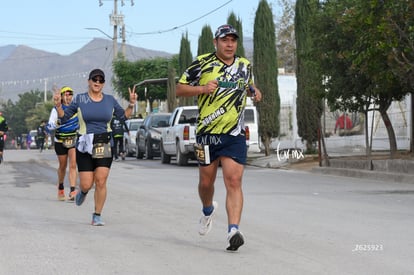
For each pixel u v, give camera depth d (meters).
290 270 8.51
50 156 42.22
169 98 51.66
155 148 37.25
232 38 9.66
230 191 9.67
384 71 20.75
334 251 9.67
